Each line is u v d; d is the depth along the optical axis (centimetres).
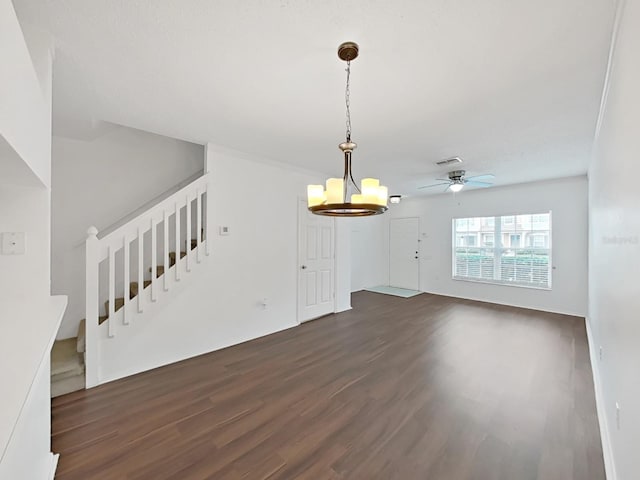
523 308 536
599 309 267
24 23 145
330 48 165
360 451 176
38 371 85
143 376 273
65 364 247
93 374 252
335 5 134
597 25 145
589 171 397
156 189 372
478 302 587
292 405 225
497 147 335
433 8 135
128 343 275
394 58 173
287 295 425
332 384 258
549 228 511
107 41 160
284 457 171
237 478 156
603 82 197
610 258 197
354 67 183
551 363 299
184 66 183
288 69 186
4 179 135
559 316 480
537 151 347
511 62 177
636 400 118
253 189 379
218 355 323
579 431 194
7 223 150
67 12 138
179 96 221
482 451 176
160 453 174
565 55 170
